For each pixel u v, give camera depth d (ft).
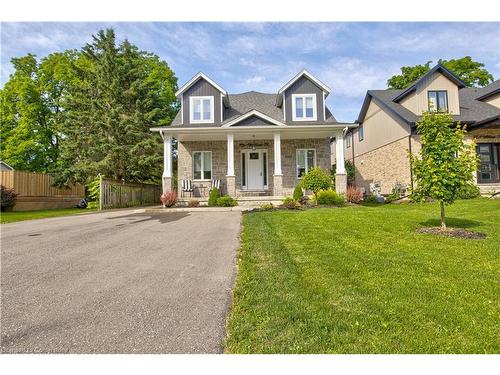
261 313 10.06
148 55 96.99
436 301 10.90
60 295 12.08
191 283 13.29
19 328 9.54
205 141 58.23
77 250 19.40
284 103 54.65
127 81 77.30
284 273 13.83
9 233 26.13
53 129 85.46
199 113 55.47
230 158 50.08
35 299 11.70
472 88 70.90
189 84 55.11
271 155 58.08
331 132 53.01
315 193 45.37
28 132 83.41
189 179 57.67
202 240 22.04
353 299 11.05
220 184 57.06
